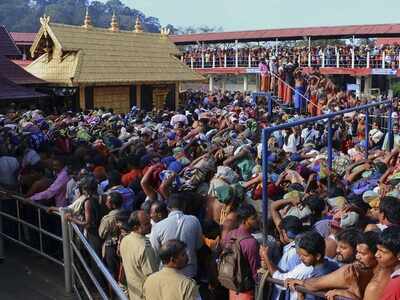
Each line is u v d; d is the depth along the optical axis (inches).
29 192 365.4
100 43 1076.5
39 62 1042.7
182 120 713.6
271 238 255.6
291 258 222.5
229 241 237.0
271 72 978.7
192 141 468.4
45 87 1007.6
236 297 238.1
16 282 342.0
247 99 1080.8
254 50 1573.6
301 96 906.1
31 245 383.9
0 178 404.2
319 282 193.2
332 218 261.3
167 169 359.6
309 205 273.6
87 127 634.8
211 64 1643.7
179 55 1254.9
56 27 1019.3
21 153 470.6
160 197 321.1
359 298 182.2
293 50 1541.6
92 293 314.7
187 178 363.6
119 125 655.1
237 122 672.4
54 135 567.2
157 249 251.6
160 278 202.4
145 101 1116.5
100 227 293.6
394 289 162.9
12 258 381.7
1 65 971.9
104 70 1026.7
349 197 293.1
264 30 1636.3
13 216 380.8
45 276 349.4
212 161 375.2
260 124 682.8
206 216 298.0
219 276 237.0
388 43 1627.7
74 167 364.8
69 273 321.7
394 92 1539.1
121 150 467.5
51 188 354.0
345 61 1446.9
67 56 1023.6
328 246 230.8
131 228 257.0
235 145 479.8
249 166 407.5
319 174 366.9
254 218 238.7
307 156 471.5
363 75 1421.0
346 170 418.6
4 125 633.0
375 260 185.6
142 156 385.1
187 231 253.3
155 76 1116.5
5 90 821.2
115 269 289.1
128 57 1106.7
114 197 295.9
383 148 579.8
